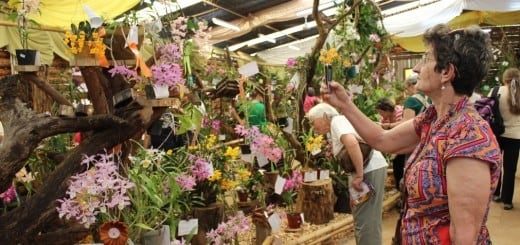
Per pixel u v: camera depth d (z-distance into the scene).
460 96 1.12
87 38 1.40
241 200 2.93
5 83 1.36
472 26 1.13
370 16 4.08
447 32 1.14
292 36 11.30
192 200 2.31
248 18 7.74
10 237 1.25
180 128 1.89
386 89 5.14
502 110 3.86
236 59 7.68
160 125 1.76
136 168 1.59
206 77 3.56
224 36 8.16
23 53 1.47
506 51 9.02
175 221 1.75
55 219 1.37
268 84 3.84
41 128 1.28
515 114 3.82
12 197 1.76
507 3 5.60
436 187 1.09
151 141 2.64
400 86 6.10
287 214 3.11
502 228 3.47
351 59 4.03
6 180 1.25
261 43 11.35
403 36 7.86
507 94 3.80
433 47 1.15
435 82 1.15
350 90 3.84
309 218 3.29
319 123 2.67
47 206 1.29
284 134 3.38
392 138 1.47
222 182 2.37
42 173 1.97
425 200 1.12
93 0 4.14
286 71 5.14
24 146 1.25
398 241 1.33
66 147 2.20
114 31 1.44
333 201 3.48
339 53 3.96
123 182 1.30
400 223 1.32
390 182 4.73
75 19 4.19
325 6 7.21
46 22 4.20
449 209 1.05
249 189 2.96
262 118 3.54
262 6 7.42
